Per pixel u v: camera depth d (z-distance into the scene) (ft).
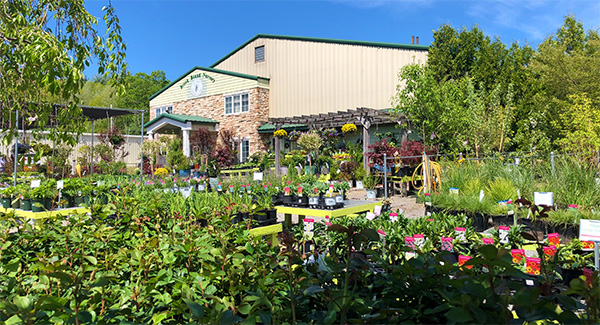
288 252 5.17
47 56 8.25
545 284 4.55
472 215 18.11
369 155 37.73
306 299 5.16
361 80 52.60
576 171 19.85
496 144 38.83
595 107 40.47
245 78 63.52
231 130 65.57
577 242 10.27
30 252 8.61
